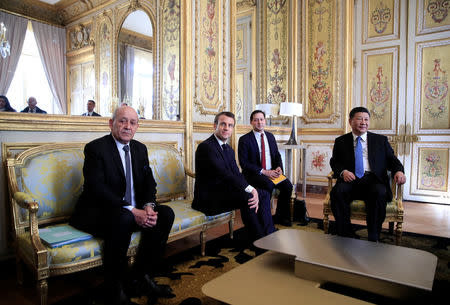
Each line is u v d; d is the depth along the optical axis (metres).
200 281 1.87
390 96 4.63
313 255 1.48
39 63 4.62
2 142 1.91
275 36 5.16
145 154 2.03
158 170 2.53
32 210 1.49
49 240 1.54
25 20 4.51
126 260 1.78
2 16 4.25
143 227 1.74
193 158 3.32
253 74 5.40
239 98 5.59
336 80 4.80
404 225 3.20
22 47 4.48
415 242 2.62
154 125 2.85
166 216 1.81
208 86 3.51
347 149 2.65
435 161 4.34
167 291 1.70
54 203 1.88
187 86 3.21
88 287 1.84
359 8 4.77
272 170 3.06
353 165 2.59
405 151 4.55
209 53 3.52
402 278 1.24
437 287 1.81
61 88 4.82
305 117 5.08
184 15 3.23
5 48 4.31
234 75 3.85
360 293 1.56
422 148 4.43
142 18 3.88
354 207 2.46
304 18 5.02
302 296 1.20
